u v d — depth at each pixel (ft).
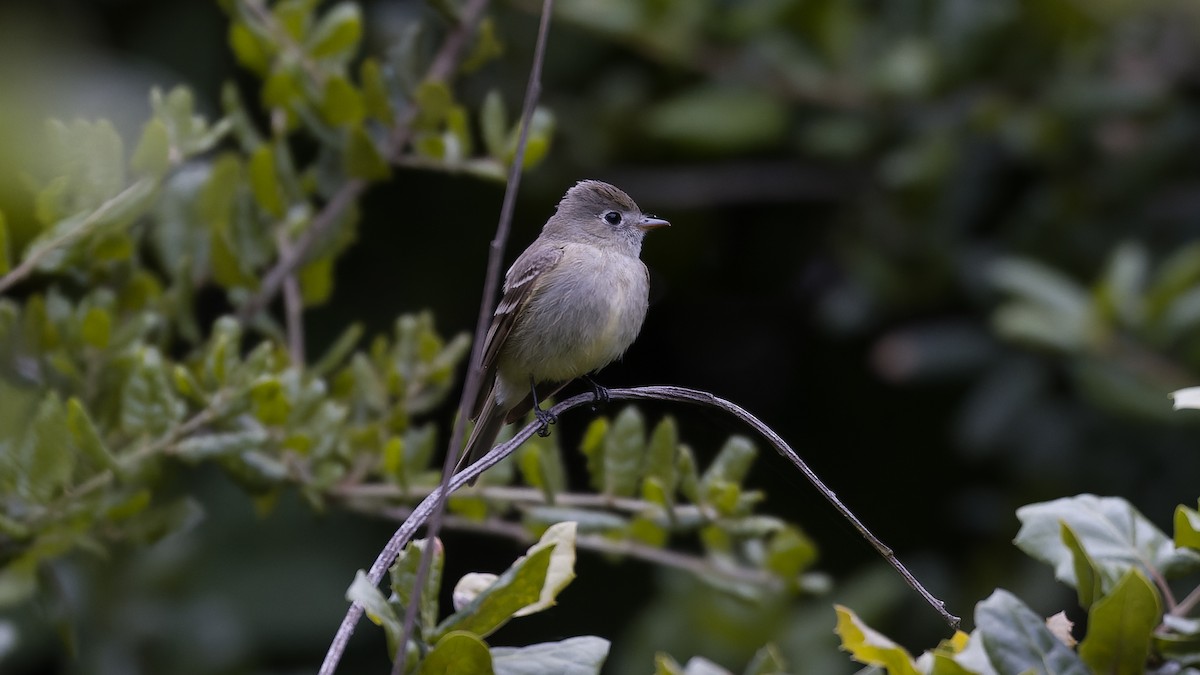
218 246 28.94
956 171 42.19
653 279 33.22
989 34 41.55
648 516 27.43
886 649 16.78
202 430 27.43
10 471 25.00
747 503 27.12
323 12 42.96
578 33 46.06
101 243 27.12
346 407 29.66
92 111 27.99
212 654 35.37
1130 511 18.90
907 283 43.34
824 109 44.11
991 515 43.42
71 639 26.96
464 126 30.25
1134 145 43.06
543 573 17.24
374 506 29.27
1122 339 36.78
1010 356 42.19
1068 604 40.96
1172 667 17.07
